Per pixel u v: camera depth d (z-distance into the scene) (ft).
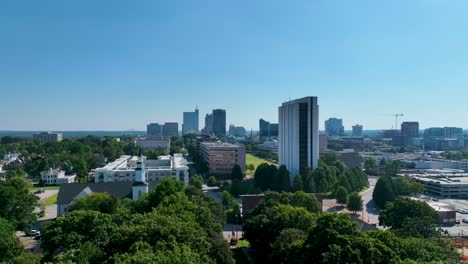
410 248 229.04
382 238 233.96
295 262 239.50
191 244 214.90
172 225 223.92
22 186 377.71
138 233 212.43
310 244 238.48
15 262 231.50
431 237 285.23
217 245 252.83
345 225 241.14
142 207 360.07
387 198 573.74
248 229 350.84
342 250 209.46
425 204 374.84
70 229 248.93
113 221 279.69
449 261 228.84
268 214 345.51
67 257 202.59
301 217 324.80
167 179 380.78
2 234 248.52
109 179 631.56
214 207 402.93
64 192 471.21
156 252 180.45
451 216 481.05
